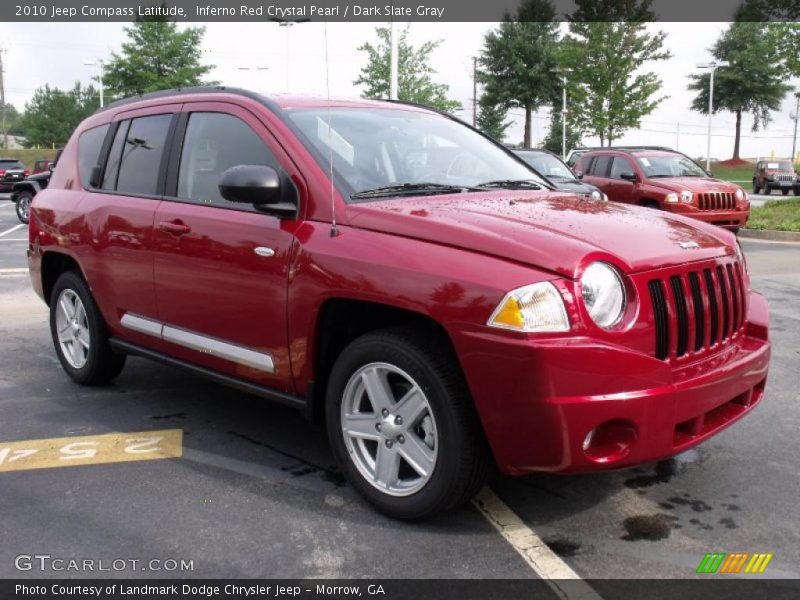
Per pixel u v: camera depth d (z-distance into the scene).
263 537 3.19
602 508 3.43
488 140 4.78
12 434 4.41
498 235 3.04
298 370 3.58
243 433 4.40
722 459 3.97
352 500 3.52
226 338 3.93
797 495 3.55
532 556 3.01
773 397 4.97
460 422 3.02
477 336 2.89
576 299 2.85
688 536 3.17
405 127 4.30
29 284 9.62
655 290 3.06
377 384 3.29
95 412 4.78
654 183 13.87
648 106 28.42
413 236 3.19
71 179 5.26
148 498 3.56
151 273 4.31
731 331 3.46
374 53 28.03
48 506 3.48
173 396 5.10
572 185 11.36
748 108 70.06
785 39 19.83
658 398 2.90
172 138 4.42
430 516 3.23
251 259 3.69
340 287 3.27
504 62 55.62
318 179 3.57
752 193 39.88
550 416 2.80
